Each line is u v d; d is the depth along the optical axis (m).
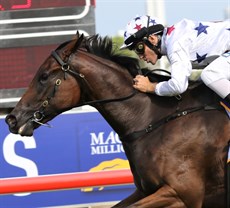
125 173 11.59
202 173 9.68
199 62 9.94
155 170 9.66
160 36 10.11
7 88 14.02
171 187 9.57
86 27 14.12
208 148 9.67
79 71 9.92
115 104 10.02
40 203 13.27
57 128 13.41
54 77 9.88
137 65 10.32
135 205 9.51
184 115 9.86
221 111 9.82
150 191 9.86
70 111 13.47
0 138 13.26
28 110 9.94
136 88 9.98
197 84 10.13
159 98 10.06
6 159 13.26
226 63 9.70
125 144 10.07
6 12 13.96
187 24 9.91
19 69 14.04
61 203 13.35
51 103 9.91
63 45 10.06
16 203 13.21
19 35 13.99
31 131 9.97
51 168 13.37
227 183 9.63
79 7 14.08
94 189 13.45
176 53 9.68
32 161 13.32
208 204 9.86
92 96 10.04
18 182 11.32
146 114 9.98
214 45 9.85
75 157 13.42
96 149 13.46
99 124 13.50
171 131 9.76
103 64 10.06
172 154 9.66
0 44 13.96
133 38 10.05
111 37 10.35
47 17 14.04
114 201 13.52
